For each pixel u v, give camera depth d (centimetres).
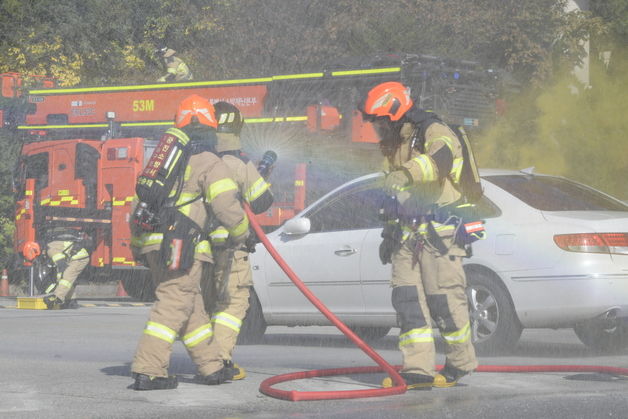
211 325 1817
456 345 1688
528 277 2289
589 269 2231
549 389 1681
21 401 1562
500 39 7788
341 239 2577
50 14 8594
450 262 1658
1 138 5938
